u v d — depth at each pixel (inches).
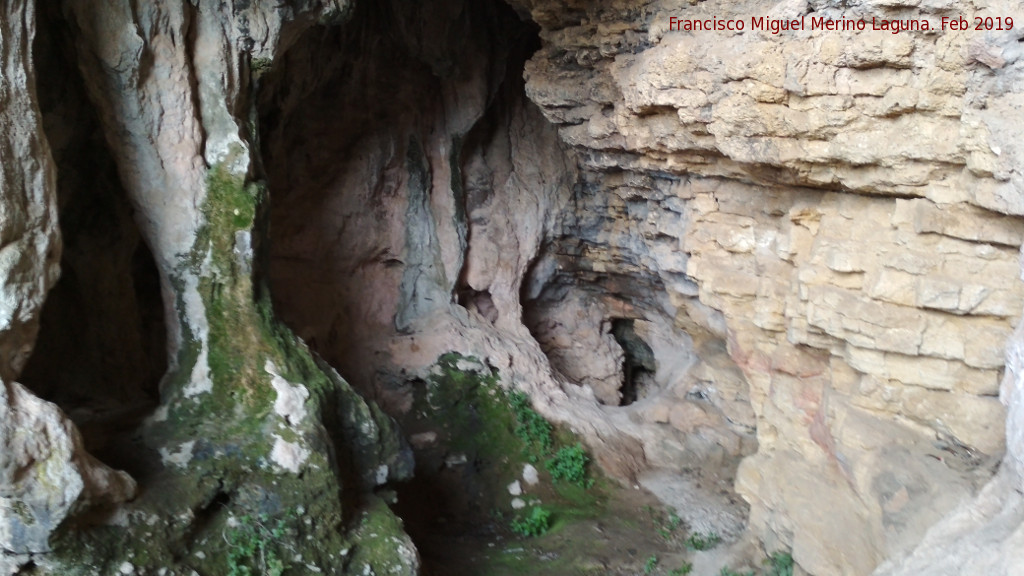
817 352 258.8
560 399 442.6
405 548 280.7
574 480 402.3
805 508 255.9
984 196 193.3
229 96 291.7
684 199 323.6
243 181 288.4
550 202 453.1
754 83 233.1
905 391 225.0
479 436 418.3
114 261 303.4
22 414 207.3
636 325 498.9
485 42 430.6
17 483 204.5
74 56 264.1
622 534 363.6
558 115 360.8
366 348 436.1
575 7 323.9
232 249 286.0
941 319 212.7
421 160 441.7
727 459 406.9
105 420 278.2
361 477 305.1
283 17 303.0
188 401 281.6
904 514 212.4
